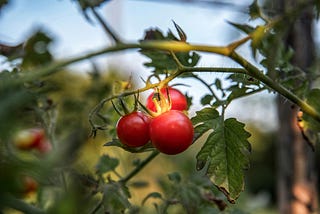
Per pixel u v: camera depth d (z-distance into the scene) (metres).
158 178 0.66
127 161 0.69
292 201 0.66
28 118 0.46
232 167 0.40
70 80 0.70
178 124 0.36
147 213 0.76
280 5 0.56
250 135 0.39
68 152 0.20
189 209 0.50
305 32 0.63
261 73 0.38
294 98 0.40
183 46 0.31
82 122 0.64
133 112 0.39
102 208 0.46
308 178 0.66
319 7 0.49
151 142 0.38
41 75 0.25
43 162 0.19
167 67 0.45
